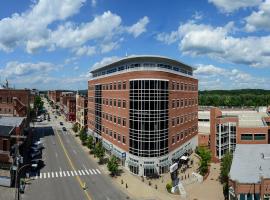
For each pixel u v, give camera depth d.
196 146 86.06
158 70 58.81
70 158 73.19
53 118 173.12
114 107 72.31
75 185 52.59
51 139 101.19
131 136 61.34
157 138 59.03
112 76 74.00
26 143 83.62
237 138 69.69
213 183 53.84
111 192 49.22
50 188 50.69
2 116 70.88
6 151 50.31
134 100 60.00
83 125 110.88
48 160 70.75
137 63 61.38
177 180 54.12
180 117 72.12
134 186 52.44
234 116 74.44
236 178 39.75
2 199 44.25
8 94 89.19
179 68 73.50
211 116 71.69
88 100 104.88
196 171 61.66
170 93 64.25
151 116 58.34
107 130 78.94
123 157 65.00
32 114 133.50
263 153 46.19
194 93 87.44
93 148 79.31
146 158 58.50
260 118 80.19
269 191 37.59
